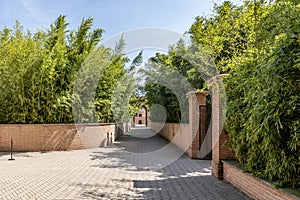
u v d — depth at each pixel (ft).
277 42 13.83
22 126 37.42
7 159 30.60
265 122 12.26
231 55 27.37
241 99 18.06
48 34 41.06
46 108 38.73
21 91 37.70
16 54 37.19
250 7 24.70
